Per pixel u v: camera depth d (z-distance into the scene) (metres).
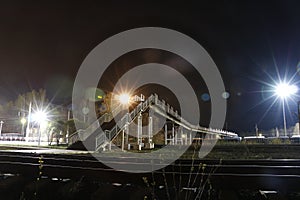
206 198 6.67
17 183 7.83
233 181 7.23
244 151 21.00
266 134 71.38
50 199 7.09
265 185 7.07
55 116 69.31
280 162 10.09
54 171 8.76
